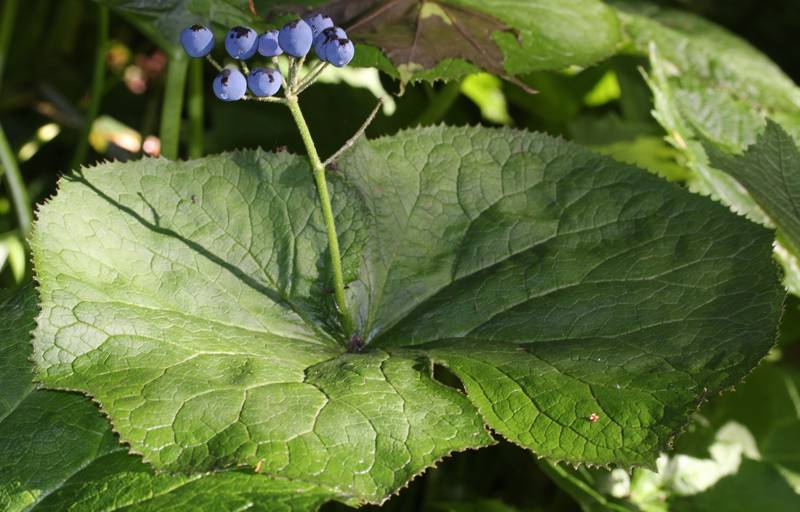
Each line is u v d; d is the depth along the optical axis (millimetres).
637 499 899
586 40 917
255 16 833
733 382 761
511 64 899
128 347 760
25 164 1199
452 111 1155
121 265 787
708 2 1357
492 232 843
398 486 726
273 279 811
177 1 900
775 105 1001
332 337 809
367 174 844
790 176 842
